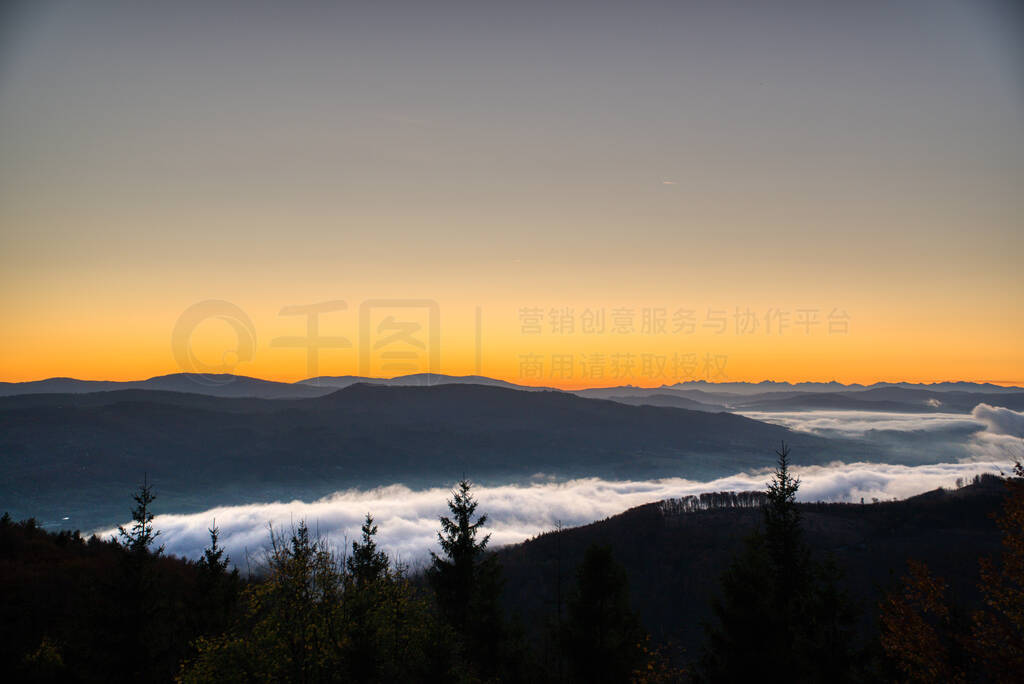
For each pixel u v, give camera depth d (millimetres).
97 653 33594
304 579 27375
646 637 36844
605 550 36344
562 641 35594
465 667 32625
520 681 38531
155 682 33750
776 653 28656
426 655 28281
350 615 27875
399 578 31766
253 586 28984
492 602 44406
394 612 29328
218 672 26016
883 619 24188
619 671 34062
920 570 23359
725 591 31156
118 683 32781
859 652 32062
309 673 26141
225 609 39969
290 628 26500
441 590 44094
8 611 38188
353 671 25828
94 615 34594
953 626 23453
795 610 34500
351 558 46344
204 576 42594
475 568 45125
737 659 28984
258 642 26688
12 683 31250
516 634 45125
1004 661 19344
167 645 36594
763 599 30031
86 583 40938
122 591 35156
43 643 33156
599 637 35125
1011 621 20141
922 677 22047
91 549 57781
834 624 32844
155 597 37250
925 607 22781
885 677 30547
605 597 35969
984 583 20578
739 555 33625
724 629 30750
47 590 41875
